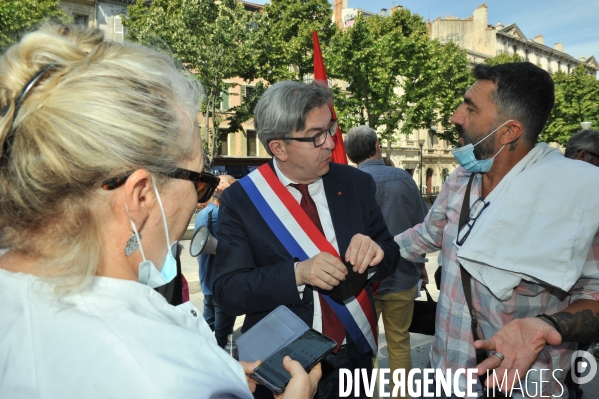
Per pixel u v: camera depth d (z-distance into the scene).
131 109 0.66
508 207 1.40
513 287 1.39
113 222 0.69
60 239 0.65
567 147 3.35
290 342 1.22
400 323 2.70
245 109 21.09
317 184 1.82
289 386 0.96
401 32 22.94
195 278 5.72
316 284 1.46
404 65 22.56
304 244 1.70
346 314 1.68
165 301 0.72
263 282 1.55
